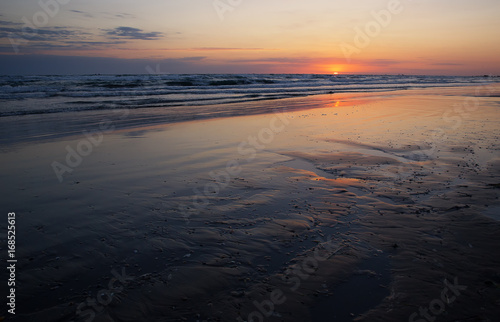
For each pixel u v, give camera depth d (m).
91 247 3.45
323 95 23.94
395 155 7.04
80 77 37.97
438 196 4.78
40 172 5.89
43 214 4.21
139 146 7.92
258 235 3.73
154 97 20.44
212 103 17.88
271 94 24.33
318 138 8.80
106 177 5.66
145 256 3.29
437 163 6.42
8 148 7.55
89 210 4.34
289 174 5.88
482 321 2.38
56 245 3.48
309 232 3.80
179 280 2.91
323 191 5.06
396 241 3.56
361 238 3.64
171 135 9.27
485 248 3.38
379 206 4.48
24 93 20.48
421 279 2.89
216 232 3.79
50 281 2.88
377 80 56.78
